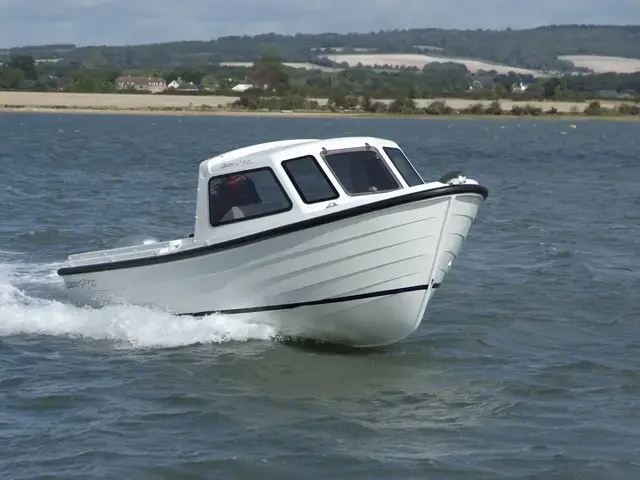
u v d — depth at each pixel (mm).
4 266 22312
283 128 118812
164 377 14172
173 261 15641
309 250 14531
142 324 16031
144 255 16156
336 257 14438
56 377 14250
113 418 12703
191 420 12648
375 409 13141
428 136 104062
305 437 12133
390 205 13914
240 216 15156
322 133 105062
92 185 42688
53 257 23828
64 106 181000
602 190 43844
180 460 11430
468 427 12570
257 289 15242
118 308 16547
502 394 13797
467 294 19891
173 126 120875
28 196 37656
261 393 13625
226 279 15375
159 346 15625
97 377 14250
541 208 35844
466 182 14242
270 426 12477
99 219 31031
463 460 11570
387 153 15156
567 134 114875
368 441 12078
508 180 49531
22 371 14531
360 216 14062
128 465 11273
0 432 12242
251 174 15062
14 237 26672
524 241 27297
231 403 13242
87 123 127000
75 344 15820
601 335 16969
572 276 21812
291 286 14953
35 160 58344
